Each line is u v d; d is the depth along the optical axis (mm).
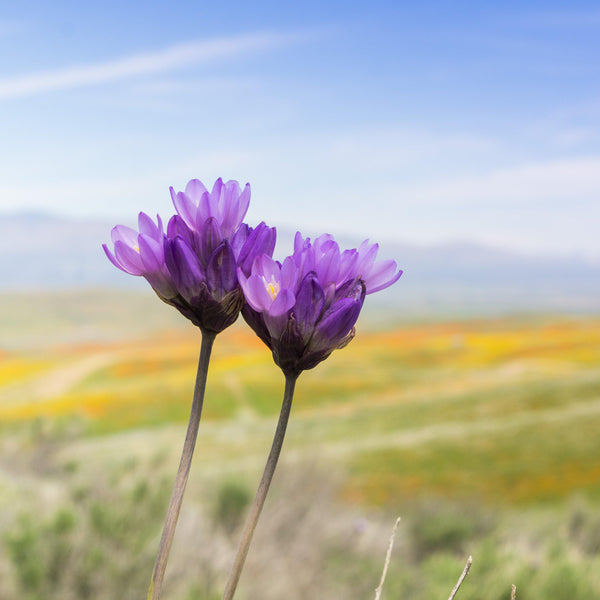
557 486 43875
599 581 4180
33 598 4594
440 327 155000
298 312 1165
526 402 72500
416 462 49875
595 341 129750
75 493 6391
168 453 8656
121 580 5152
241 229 1280
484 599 3664
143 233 1321
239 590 5355
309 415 76312
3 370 118188
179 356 123750
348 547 8266
